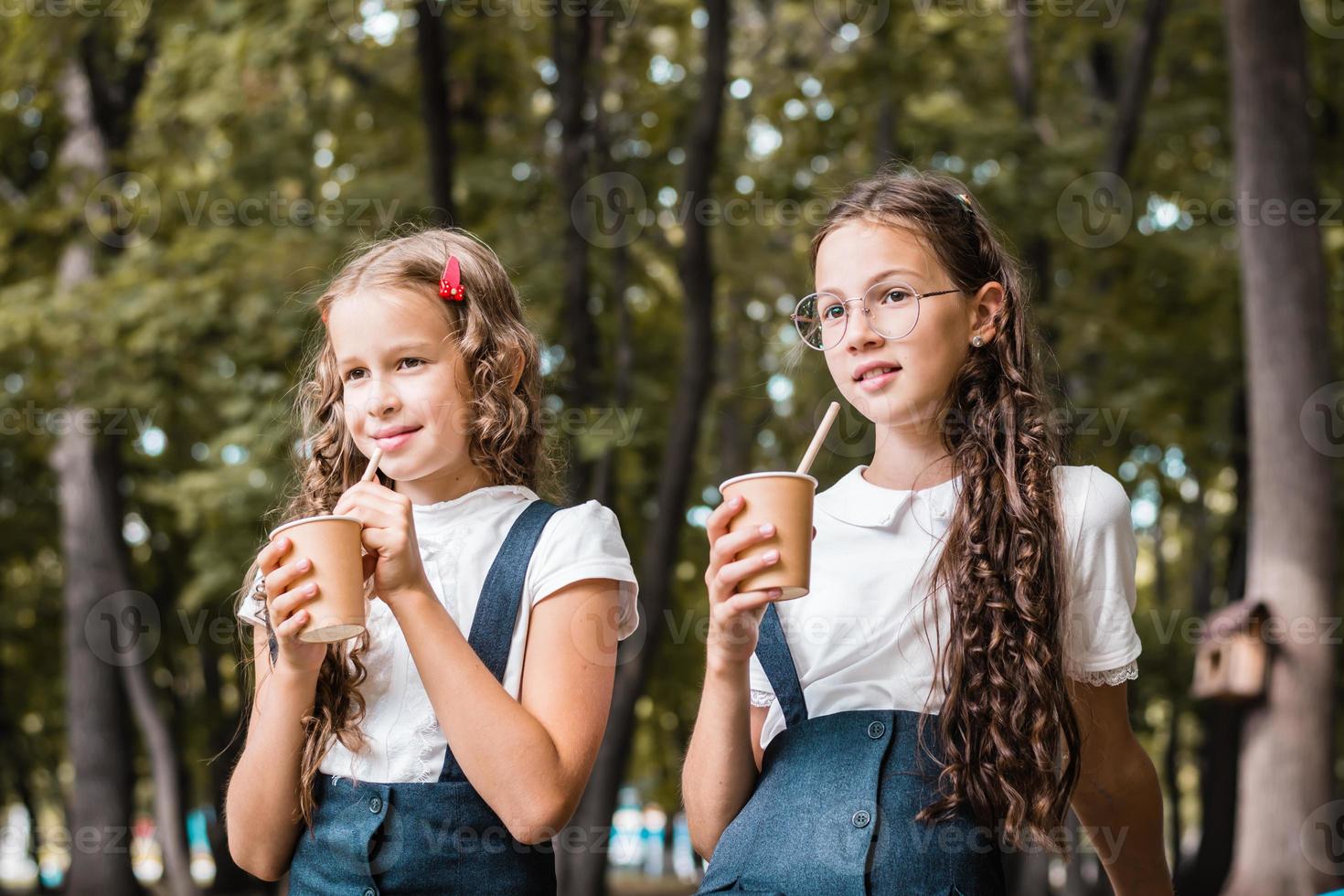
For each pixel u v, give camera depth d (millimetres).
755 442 11148
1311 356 7465
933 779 1795
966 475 1909
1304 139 7574
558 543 1968
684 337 8328
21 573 15609
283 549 1702
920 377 1926
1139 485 11453
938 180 2037
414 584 1787
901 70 9430
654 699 12234
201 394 9562
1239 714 11898
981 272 1991
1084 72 11758
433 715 1905
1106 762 2008
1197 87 11281
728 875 1823
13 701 16422
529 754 1790
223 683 16875
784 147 9875
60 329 9336
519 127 10086
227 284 9164
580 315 8188
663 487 8258
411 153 9945
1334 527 7469
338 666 1925
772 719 1960
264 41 9125
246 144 10336
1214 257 10203
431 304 1977
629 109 9477
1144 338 10539
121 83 11375
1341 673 10859
